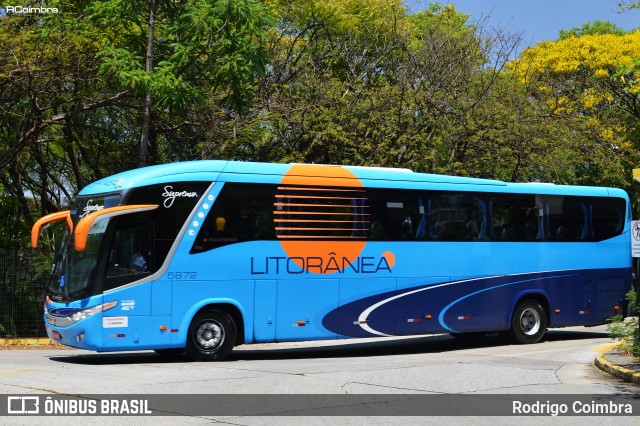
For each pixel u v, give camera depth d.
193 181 16.59
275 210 17.33
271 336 17.06
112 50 22.16
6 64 22.03
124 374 13.88
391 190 18.77
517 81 36.16
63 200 34.38
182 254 16.30
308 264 17.53
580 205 21.86
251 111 27.44
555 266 21.19
